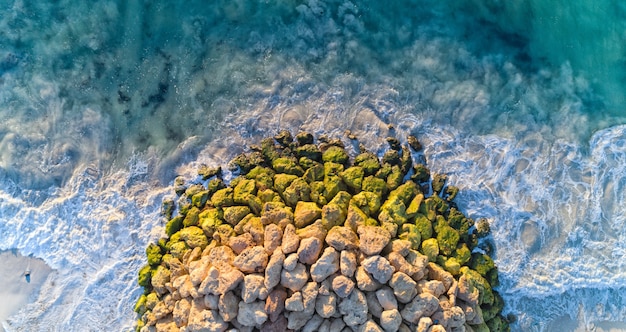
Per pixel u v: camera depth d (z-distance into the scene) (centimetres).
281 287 1061
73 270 1252
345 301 1043
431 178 1237
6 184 1280
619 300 1235
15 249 1262
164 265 1179
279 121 1266
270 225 1104
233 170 1242
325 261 1044
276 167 1211
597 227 1247
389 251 1090
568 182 1256
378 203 1159
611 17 1301
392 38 1300
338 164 1202
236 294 1059
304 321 1051
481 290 1141
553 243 1238
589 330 1224
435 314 1060
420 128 1255
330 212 1116
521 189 1246
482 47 1297
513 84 1282
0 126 1291
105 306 1237
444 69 1287
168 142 1282
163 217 1242
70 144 1289
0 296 1248
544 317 1219
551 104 1277
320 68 1286
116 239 1245
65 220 1265
